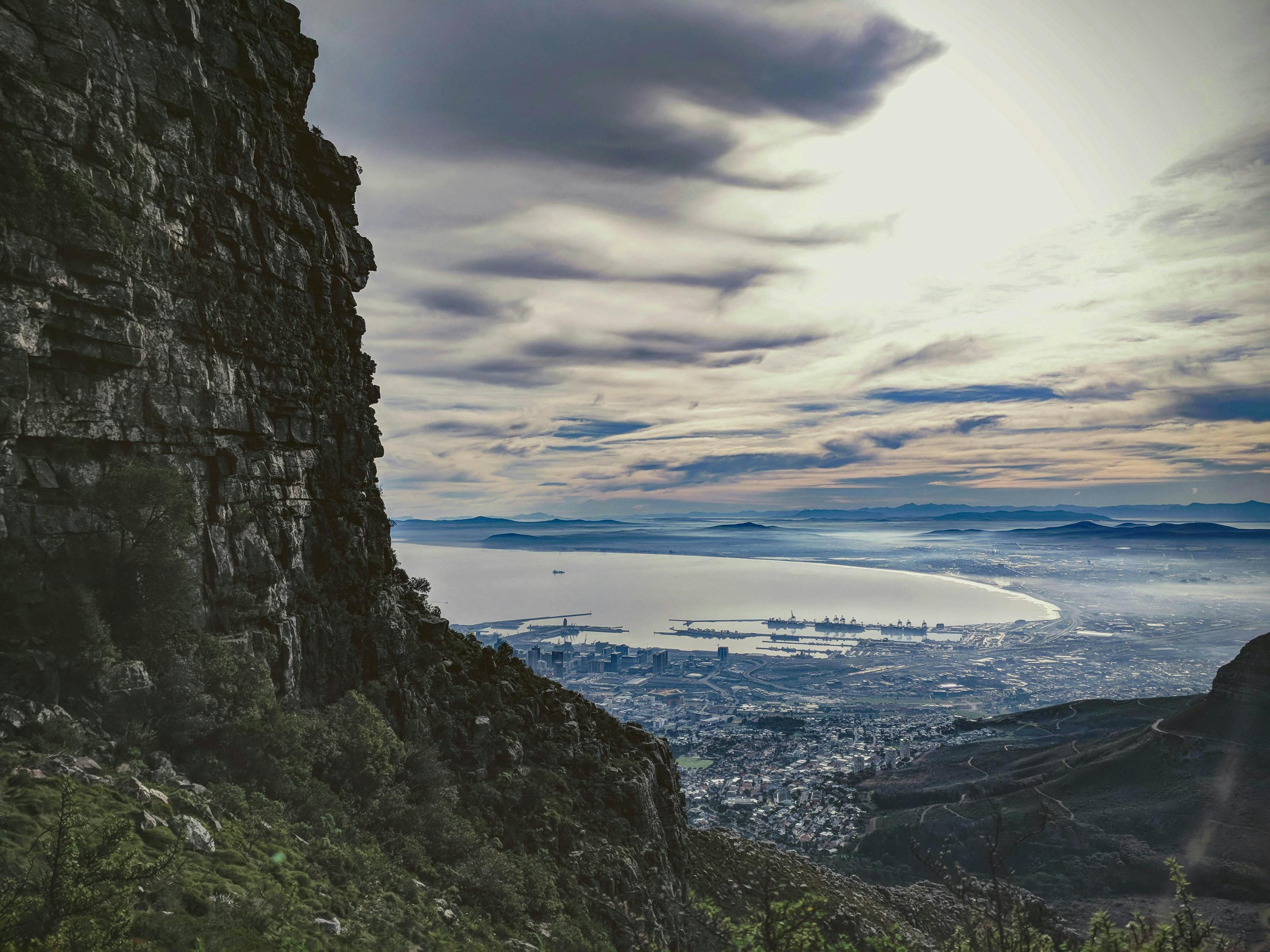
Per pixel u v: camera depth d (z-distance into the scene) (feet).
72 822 51.44
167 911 55.11
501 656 164.55
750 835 483.92
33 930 45.21
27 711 66.59
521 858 112.98
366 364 138.10
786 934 68.23
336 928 66.85
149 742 74.84
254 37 109.40
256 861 70.33
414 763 115.65
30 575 71.31
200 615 92.32
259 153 108.17
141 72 86.22
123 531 80.53
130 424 84.33
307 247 120.16
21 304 70.85
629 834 137.08
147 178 85.97
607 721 172.76
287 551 111.96
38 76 73.51
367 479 137.69
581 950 100.12
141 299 84.17
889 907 211.00
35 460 74.59
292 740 94.17
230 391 100.07
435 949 77.36
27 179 70.64
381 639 126.93
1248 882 371.35
